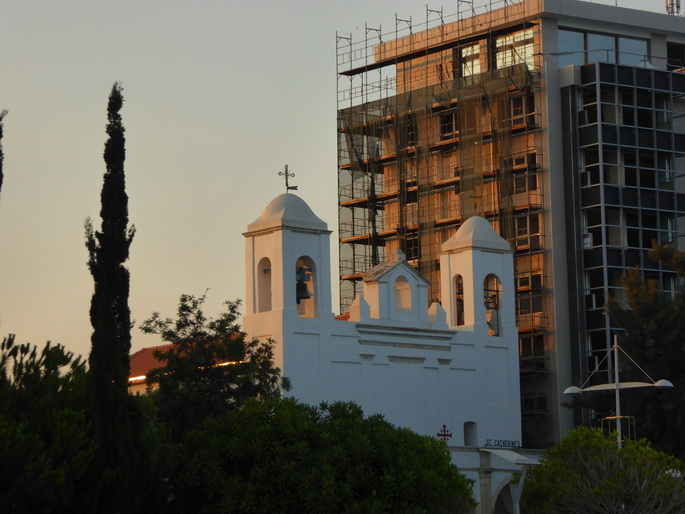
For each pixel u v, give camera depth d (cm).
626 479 14462
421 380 17438
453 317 18400
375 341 17050
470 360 17962
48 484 10781
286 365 16212
